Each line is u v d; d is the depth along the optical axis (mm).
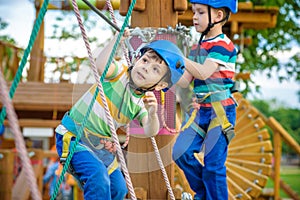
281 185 13875
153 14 5844
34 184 2592
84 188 4590
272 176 13289
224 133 5301
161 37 5082
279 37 15883
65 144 4629
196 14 5371
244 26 11492
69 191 10742
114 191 4793
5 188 10219
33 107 13023
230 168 10172
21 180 10711
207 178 5328
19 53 16828
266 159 10234
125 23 4211
